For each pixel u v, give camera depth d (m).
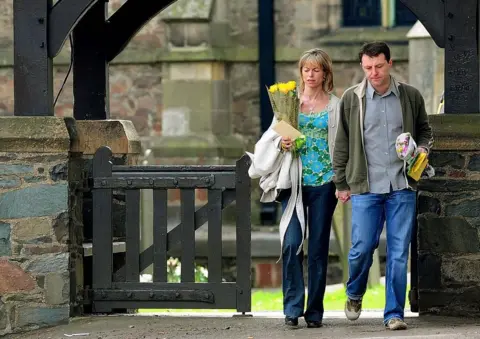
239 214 23.78
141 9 28.14
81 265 24.67
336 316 24.84
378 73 20.89
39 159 23.33
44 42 23.39
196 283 23.95
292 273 21.88
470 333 20.27
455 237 22.98
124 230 27.11
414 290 24.38
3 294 23.48
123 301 24.20
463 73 22.84
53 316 23.47
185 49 52.81
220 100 53.03
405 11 53.47
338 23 53.69
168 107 53.00
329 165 21.64
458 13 22.77
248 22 53.31
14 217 23.41
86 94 28.22
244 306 23.81
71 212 23.72
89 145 27.11
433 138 22.81
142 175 24.20
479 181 22.83
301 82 22.02
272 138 21.47
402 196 21.17
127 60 53.78
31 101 23.47
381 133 21.16
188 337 21.44
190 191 24.02
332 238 45.72
